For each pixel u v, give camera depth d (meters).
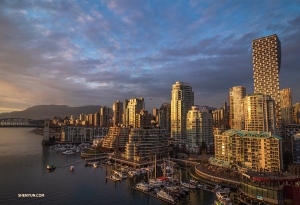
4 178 172.88
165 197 129.75
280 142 168.25
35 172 193.88
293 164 180.62
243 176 141.88
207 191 144.38
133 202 128.62
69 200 130.00
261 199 116.62
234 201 124.25
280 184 122.31
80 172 196.88
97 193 142.38
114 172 190.12
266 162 170.50
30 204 123.06
